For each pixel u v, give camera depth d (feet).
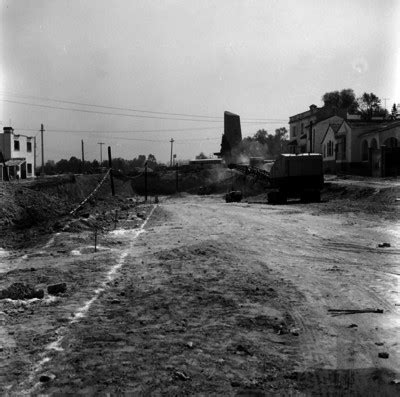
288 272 36.17
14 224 67.05
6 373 17.65
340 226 66.39
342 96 294.25
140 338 21.35
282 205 116.37
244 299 28.12
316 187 118.83
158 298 28.55
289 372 17.48
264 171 195.83
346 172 167.43
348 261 40.73
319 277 34.27
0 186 78.64
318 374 17.31
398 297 28.35
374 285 31.50
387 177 135.64
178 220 85.81
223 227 70.23
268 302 27.45
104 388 16.29
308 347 20.08
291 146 239.91
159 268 38.09
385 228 62.39
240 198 160.86
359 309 25.77
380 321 23.68
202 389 16.15
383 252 44.91
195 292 29.94
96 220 76.74
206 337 21.44
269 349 19.88
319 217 80.94
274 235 58.95
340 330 22.34
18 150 220.43
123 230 69.41
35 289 29.66
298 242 52.65
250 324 23.31
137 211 114.21
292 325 23.17
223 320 24.04
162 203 168.35
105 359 18.86
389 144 147.95
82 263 40.55
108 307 26.73
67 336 21.74
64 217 74.28
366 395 15.64
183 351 19.67
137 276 35.09
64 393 15.97
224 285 31.78
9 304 27.27
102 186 184.55
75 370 17.84
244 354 19.31
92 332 22.24
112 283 32.78
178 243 52.80
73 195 139.54
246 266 38.75
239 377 17.10
